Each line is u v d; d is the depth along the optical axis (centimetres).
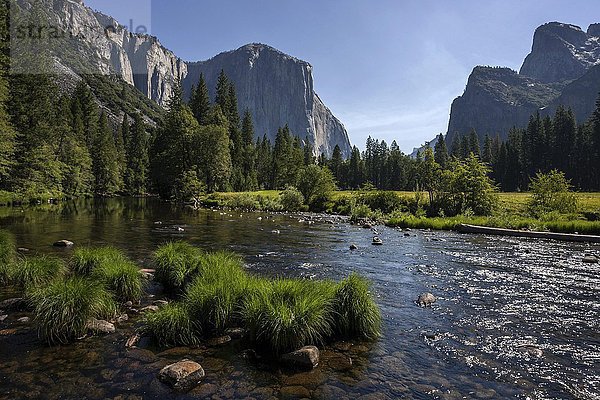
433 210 4881
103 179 9169
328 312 868
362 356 780
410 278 1455
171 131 7775
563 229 3130
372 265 1675
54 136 6506
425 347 830
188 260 1223
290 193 5684
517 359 779
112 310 940
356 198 5300
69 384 640
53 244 1905
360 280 961
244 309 862
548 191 4500
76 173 7200
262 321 793
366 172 14050
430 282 1400
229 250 1948
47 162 5744
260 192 7806
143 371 690
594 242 2669
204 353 773
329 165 14075
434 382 678
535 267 1692
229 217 4056
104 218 3491
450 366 743
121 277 1072
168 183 7488
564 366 752
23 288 1143
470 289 1309
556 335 909
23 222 2942
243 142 10906
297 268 1560
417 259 1856
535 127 11806
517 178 11544
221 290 898
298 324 777
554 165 11088
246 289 927
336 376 693
